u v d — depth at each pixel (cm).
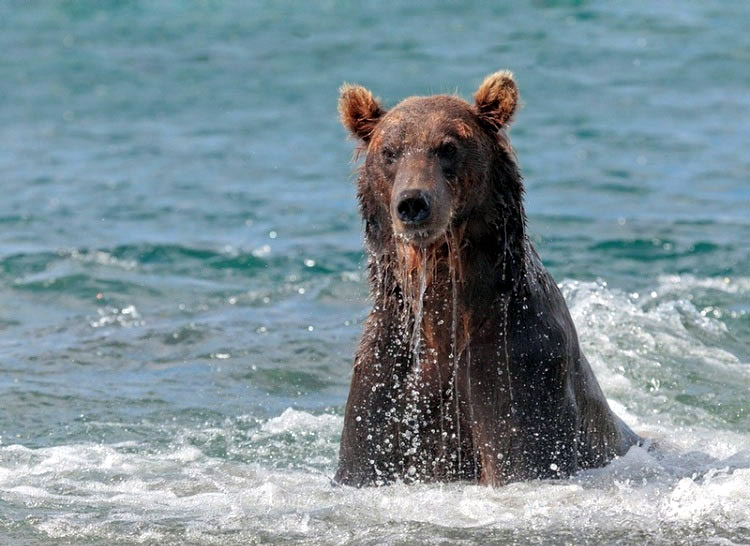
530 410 933
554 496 935
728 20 3684
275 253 1870
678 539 873
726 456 1109
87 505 990
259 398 1314
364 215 944
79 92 3322
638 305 1569
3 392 1323
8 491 1024
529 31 3634
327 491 989
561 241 1872
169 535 912
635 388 1313
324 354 1438
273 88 3219
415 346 936
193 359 1433
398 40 3612
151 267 1828
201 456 1133
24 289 1730
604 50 3388
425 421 955
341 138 2708
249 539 900
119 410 1274
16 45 3891
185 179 2420
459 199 895
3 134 2891
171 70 3512
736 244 1841
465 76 3139
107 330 1552
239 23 4056
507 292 923
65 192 2338
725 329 1494
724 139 2548
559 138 2586
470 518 913
